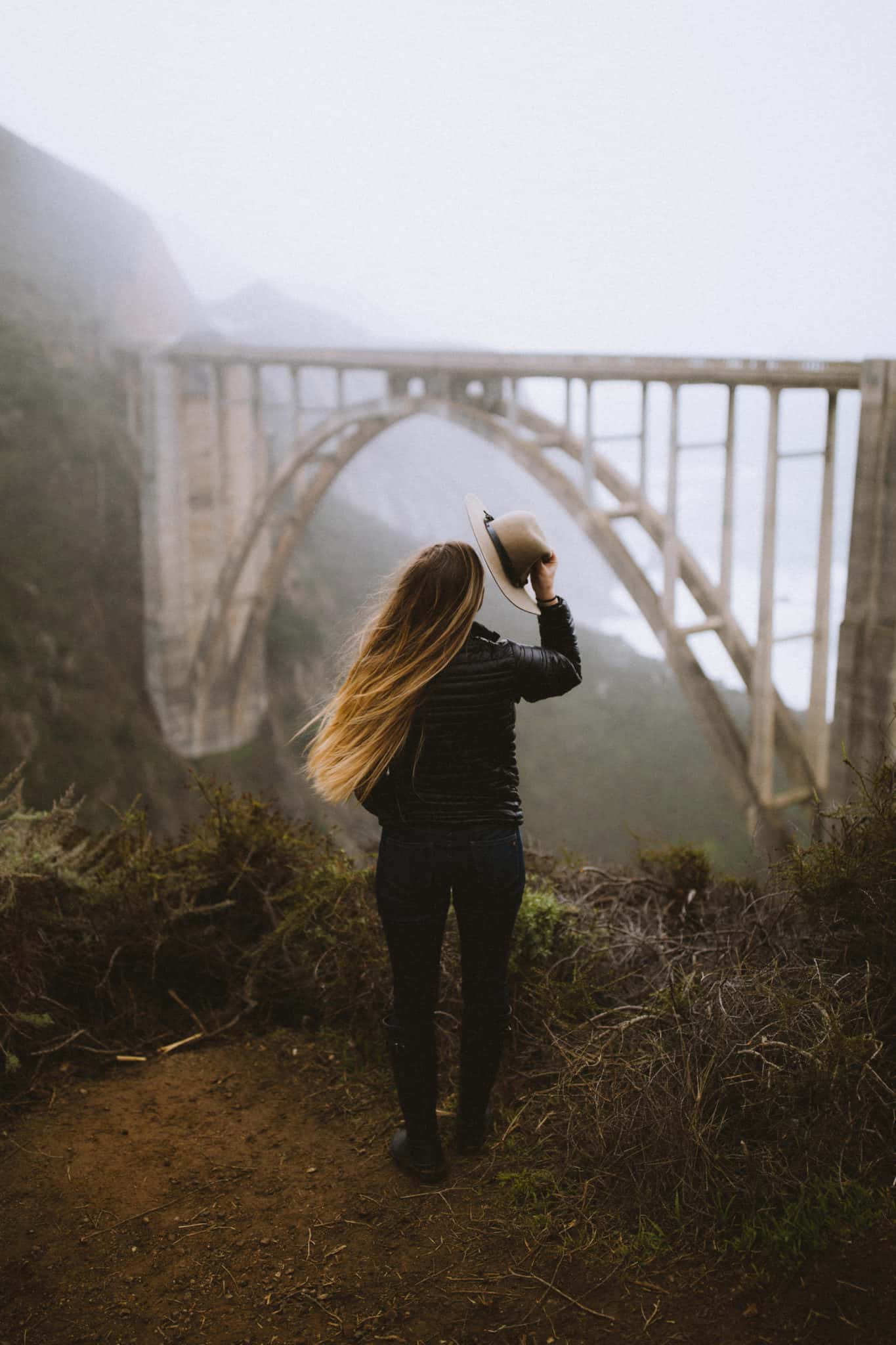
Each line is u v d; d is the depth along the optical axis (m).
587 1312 1.81
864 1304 1.71
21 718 27.86
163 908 3.30
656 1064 2.31
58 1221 2.19
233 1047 3.04
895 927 2.45
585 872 3.56
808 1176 1.98
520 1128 2.45
